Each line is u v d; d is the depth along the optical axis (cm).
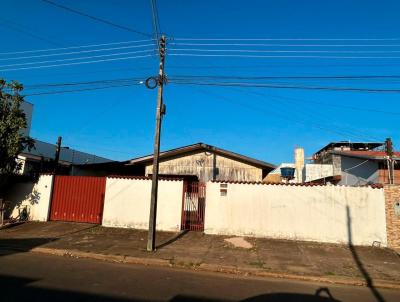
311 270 1090
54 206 1886
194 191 1691
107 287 803
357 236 1487
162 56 1388
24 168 2512
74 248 1300
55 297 706
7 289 746
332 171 3488
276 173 3812
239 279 984
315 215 1534
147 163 2352
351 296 857
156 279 918
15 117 1784
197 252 1287
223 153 2262
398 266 1171
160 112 1355
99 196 1841
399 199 1478
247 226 1580
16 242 1391
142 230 1686
